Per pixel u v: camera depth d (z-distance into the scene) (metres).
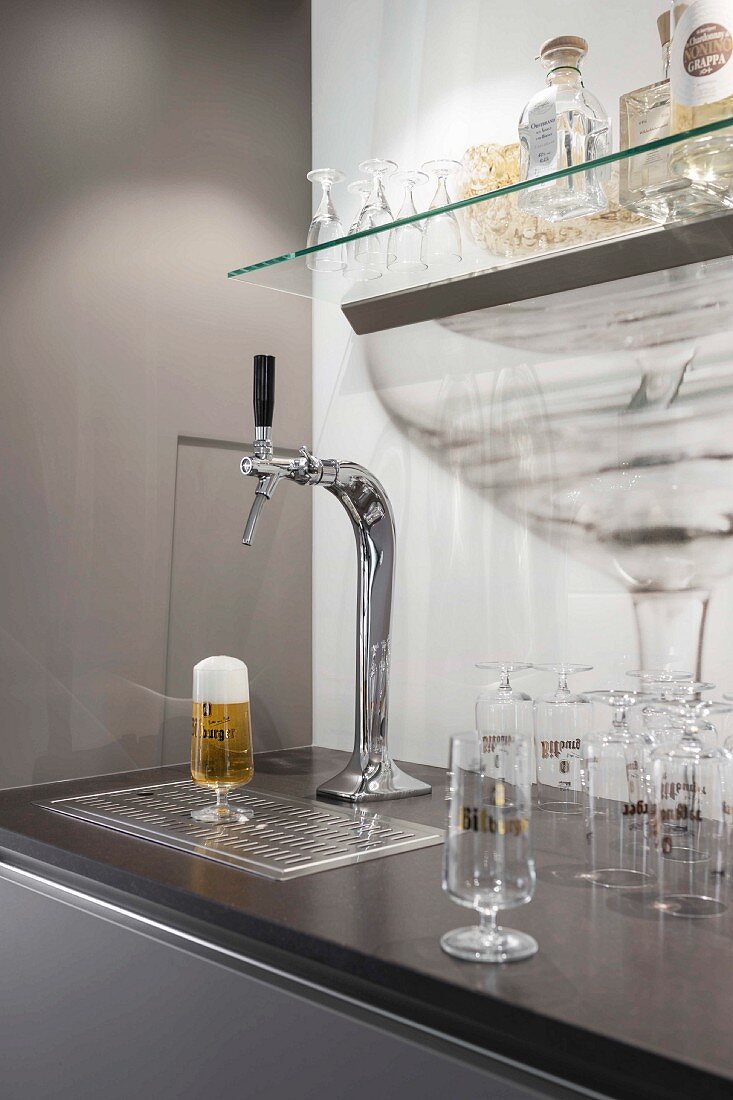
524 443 1.50
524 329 1.50
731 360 1.25
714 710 1.01
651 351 1.34
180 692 1.62
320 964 0.88
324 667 1.80
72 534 1.48
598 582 1.40
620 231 1.30
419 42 1.66
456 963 0.80
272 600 1.76
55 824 1.24
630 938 0.86
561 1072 0.72
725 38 1.00
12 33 1.41
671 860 0.98
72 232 1.48
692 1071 0.63
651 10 1.34
